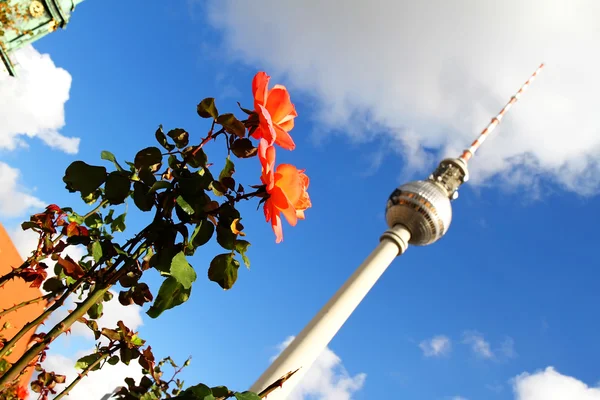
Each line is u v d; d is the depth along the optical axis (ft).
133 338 8.72
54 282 7.95
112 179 6.59
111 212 9.20
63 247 7.89
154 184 6.28
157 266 6.29
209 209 6.39
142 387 8.58
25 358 5.88
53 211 8.11
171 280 6.44
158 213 6.50
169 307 6.34
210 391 6.18
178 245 6.39
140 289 6.95
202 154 6.63
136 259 6.63
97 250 6.82
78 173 6.59
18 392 8.26
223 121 6.43
